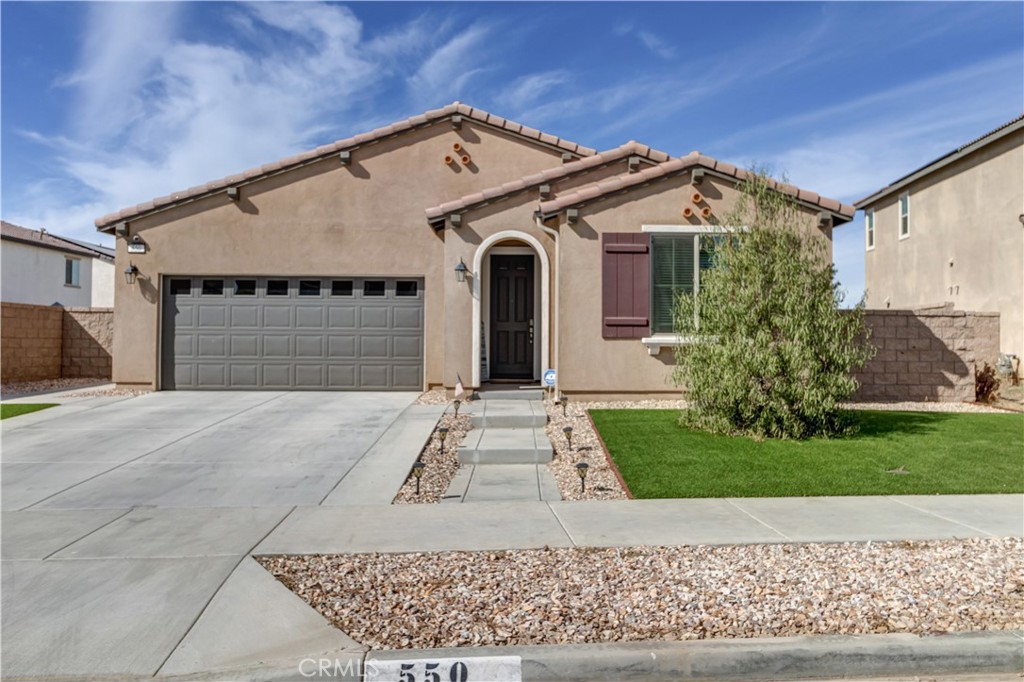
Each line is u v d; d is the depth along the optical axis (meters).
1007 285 16.16
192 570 4.69
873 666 3.60
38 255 27.12
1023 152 15.64
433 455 8.23
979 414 10.81
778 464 7.53
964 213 17.84
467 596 4.25
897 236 21.33
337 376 13.66
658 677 3.54
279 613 4.05
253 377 13.63
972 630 3.80
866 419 10.22
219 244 13.59
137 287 13.52
